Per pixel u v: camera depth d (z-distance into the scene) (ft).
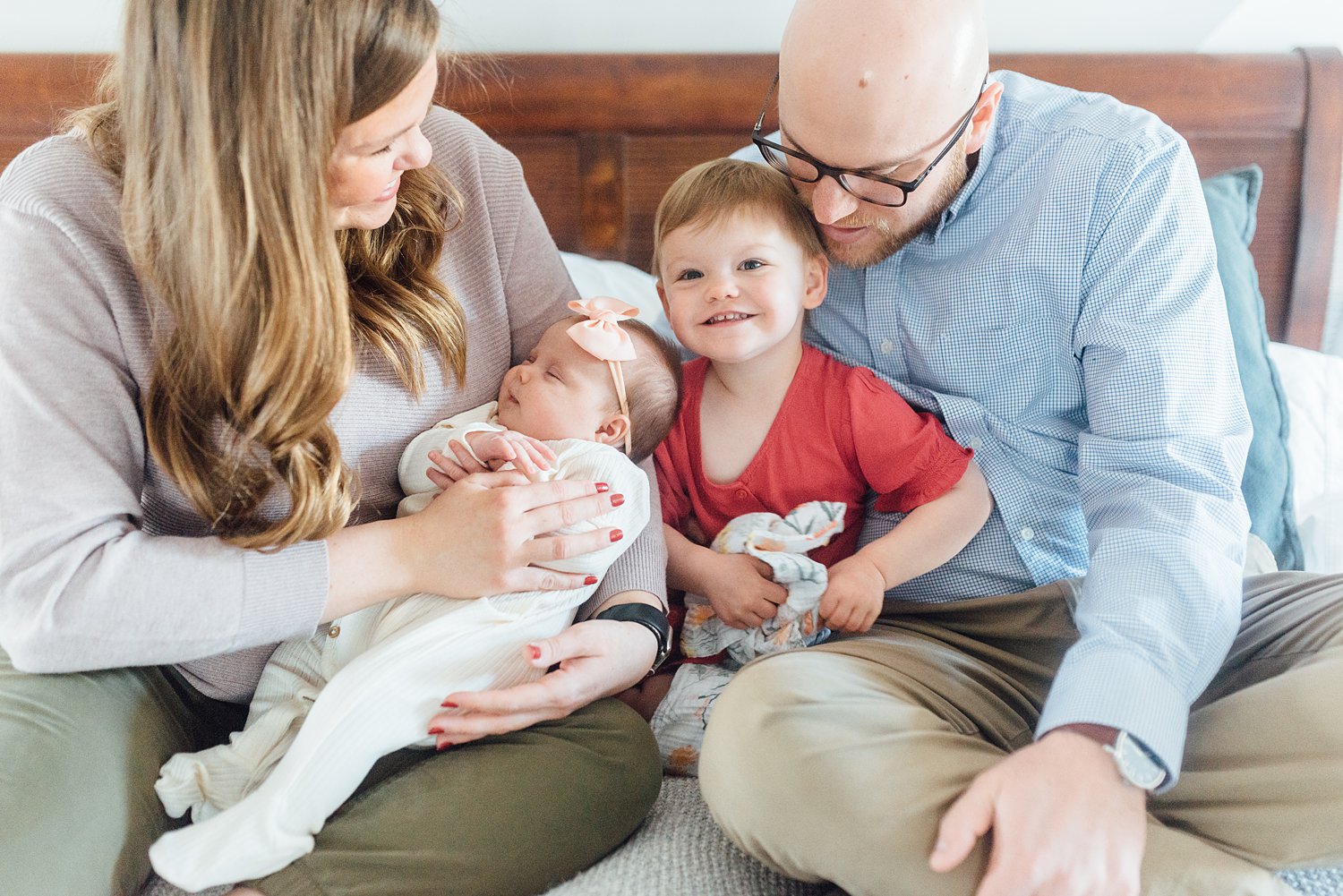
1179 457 3.60
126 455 3.07
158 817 3.21
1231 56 6.07
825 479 4.25
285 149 2.76
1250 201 5.65
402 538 3.26
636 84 6.03
